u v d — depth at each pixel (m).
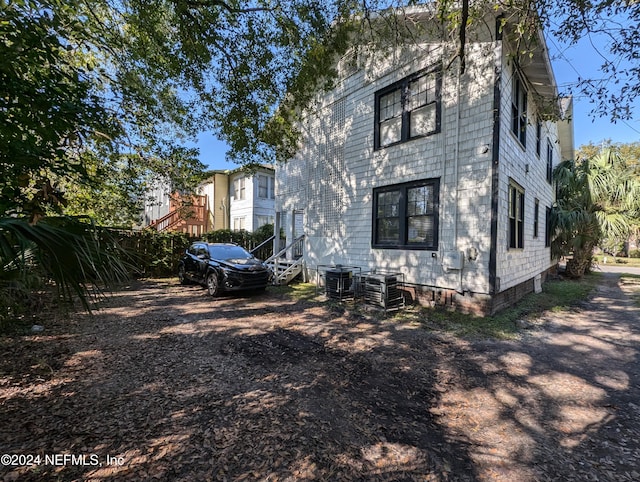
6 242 1.74
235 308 7.21
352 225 9.12
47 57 2.80
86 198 6.69
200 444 2.39
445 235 6.73
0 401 2.99
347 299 8.04
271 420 2.73
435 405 3.04
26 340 4.78
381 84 8.22
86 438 2.44
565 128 13.59
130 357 4.18
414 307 7.03
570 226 11.25
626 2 3.64
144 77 5.64
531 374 3.76
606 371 3.84
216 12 5.28
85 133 3.51
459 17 4.81
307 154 11.08
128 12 5.07
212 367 3.88
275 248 13.20
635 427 2.70
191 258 10.12
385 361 4.14
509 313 6.38
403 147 7.66
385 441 2.47
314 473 2.11
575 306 7.33
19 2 2.80
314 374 3.72
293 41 5.93
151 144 6.51
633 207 10.43
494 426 2.71
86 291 2.13
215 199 20.77
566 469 2.19
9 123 2.63
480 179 6.20
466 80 6.42
